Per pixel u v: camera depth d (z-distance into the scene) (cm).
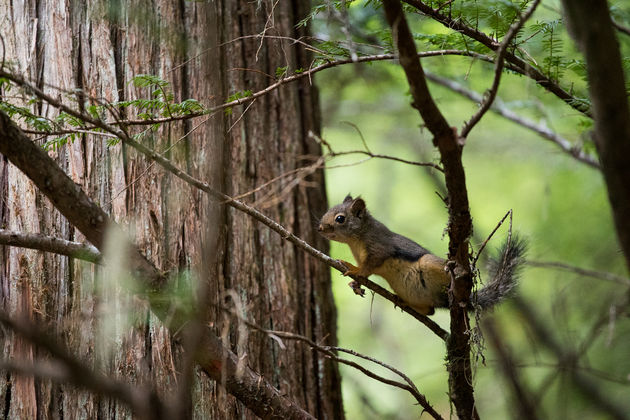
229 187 947
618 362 1288
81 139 861
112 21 894
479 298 927
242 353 696
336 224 1050
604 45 520
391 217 2114
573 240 1572
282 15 1039
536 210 1864
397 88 1611
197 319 464
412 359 1919
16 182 862
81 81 881
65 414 809
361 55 847
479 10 793
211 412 842
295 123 1052
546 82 836
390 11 524
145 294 594
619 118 522
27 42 882
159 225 862
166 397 801
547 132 1292
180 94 909
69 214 573
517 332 1455
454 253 676
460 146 580
